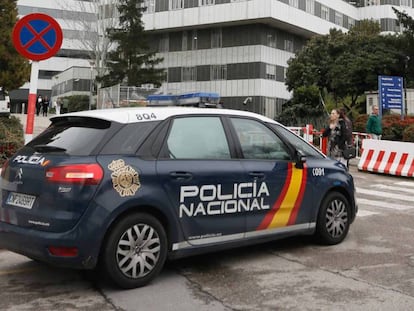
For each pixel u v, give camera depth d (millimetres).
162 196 4922
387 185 13016
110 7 44938
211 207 5277
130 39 44750
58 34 7645
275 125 6266
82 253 4504
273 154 6027
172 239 5039
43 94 68250
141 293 4742
